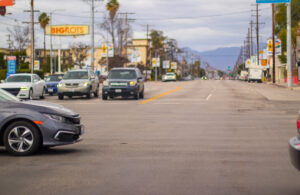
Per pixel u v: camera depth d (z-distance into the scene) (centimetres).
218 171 737
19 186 633
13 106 875
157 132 1277
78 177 691
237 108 2195
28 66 8969
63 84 2977
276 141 1088
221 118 1698
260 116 1780
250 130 1320
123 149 970
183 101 2731
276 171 736
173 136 1187
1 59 10019
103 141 1095
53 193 595
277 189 618
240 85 6062
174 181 664
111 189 616
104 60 9788
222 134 1227
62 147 1000
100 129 1355
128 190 611
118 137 1170
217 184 646
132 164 797
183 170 745
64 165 787
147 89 4722
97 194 590
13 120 874
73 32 8156
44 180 670
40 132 880
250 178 686
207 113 1917
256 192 602
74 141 903
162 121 1592
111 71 2953
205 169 752
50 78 3681
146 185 639
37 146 875
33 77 2948
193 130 1323
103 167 769
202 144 1041
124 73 2934
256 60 9800
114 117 1752
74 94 2967
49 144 866
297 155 561
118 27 8300
